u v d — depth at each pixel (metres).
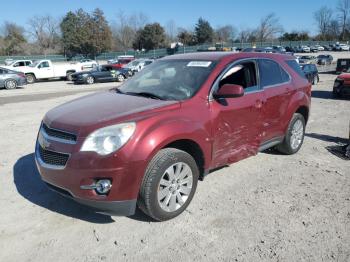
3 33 88.06
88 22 70.88
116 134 3.59
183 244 3.65
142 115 3.84
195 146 4.25
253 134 5.12
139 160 3.62
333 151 6.78
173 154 3.91
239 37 100.88
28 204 4.49
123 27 92.06
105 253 3.52
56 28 89.69
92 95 4.96
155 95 4.48
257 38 99.44
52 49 87.75
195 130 4.11
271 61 5.70
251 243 3.67
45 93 18.83
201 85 4.47
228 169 5.66
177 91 4.52
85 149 3.57
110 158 3.53
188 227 3.95
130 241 3.70
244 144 5.00
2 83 21.80
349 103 13.48
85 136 3.61
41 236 3.80
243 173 5.51
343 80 14.39
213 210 4.33
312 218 4.18
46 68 27.98
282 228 3.95
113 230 3.90
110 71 26.61
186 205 4.23
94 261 3.40
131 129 3.65
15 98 16.38
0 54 80.31
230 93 4.34
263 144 5.46
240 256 3.47
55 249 3.58
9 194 4.78
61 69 28.95
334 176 5.48
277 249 3.58
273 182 5.19
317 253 3.52
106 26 72.75
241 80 5.04
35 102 14.63
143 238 3.75
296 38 107.88
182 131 3.95
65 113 4.11
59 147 3.74
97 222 4.07
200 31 98.50
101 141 3.56
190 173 4.18
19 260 3.41
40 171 3.99
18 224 4.03
